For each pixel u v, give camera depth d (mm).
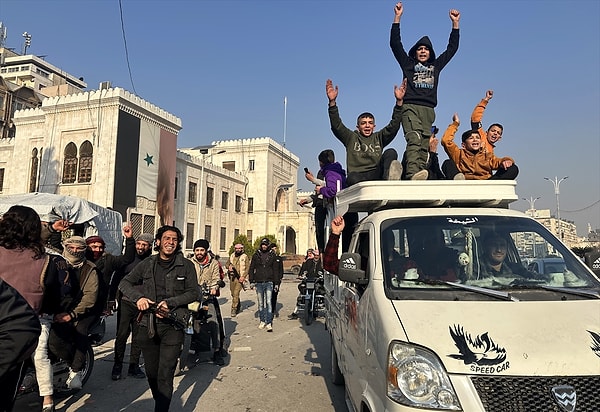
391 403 2545
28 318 2266
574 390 2377
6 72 70438
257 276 10117
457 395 2385
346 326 4309
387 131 5844
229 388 5883
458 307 2912
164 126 35062
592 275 3500
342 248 5473
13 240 3861
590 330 2688
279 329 10336
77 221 11102
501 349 2525
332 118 6023
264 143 56062
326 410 5102
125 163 31188
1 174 37844
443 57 6617
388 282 3307
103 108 31281
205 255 7371
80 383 5203
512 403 2348
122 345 6188
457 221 3799
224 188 49688
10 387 2316
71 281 4895
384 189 4059
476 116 6848
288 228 59125
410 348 2592
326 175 6016
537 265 3564
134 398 5379
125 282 4418
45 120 33250
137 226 32062
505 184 4043
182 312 4352
